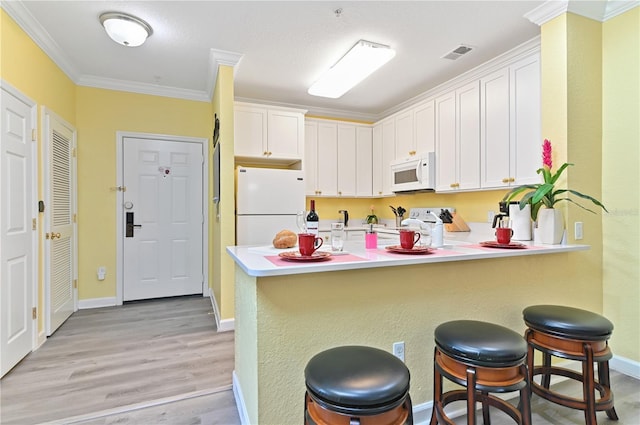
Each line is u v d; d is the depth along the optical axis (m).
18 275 2.29
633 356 2.12
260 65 3.09
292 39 2.62
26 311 2.39
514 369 1.29
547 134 2.21
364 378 1.02
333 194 4.23
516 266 1.90
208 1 2.15
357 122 4.55
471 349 1.26
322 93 3.59
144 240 3.80
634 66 2.09
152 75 3.39
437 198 3.87
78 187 3.45
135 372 2.18
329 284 1.47
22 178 2.34
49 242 2.73
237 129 3.54
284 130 3.75
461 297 1.76
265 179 3.33
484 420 1.63
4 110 2.12
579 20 2.15
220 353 2.48
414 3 2.16
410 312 1.64
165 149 3.86
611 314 2.20
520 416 1.41
